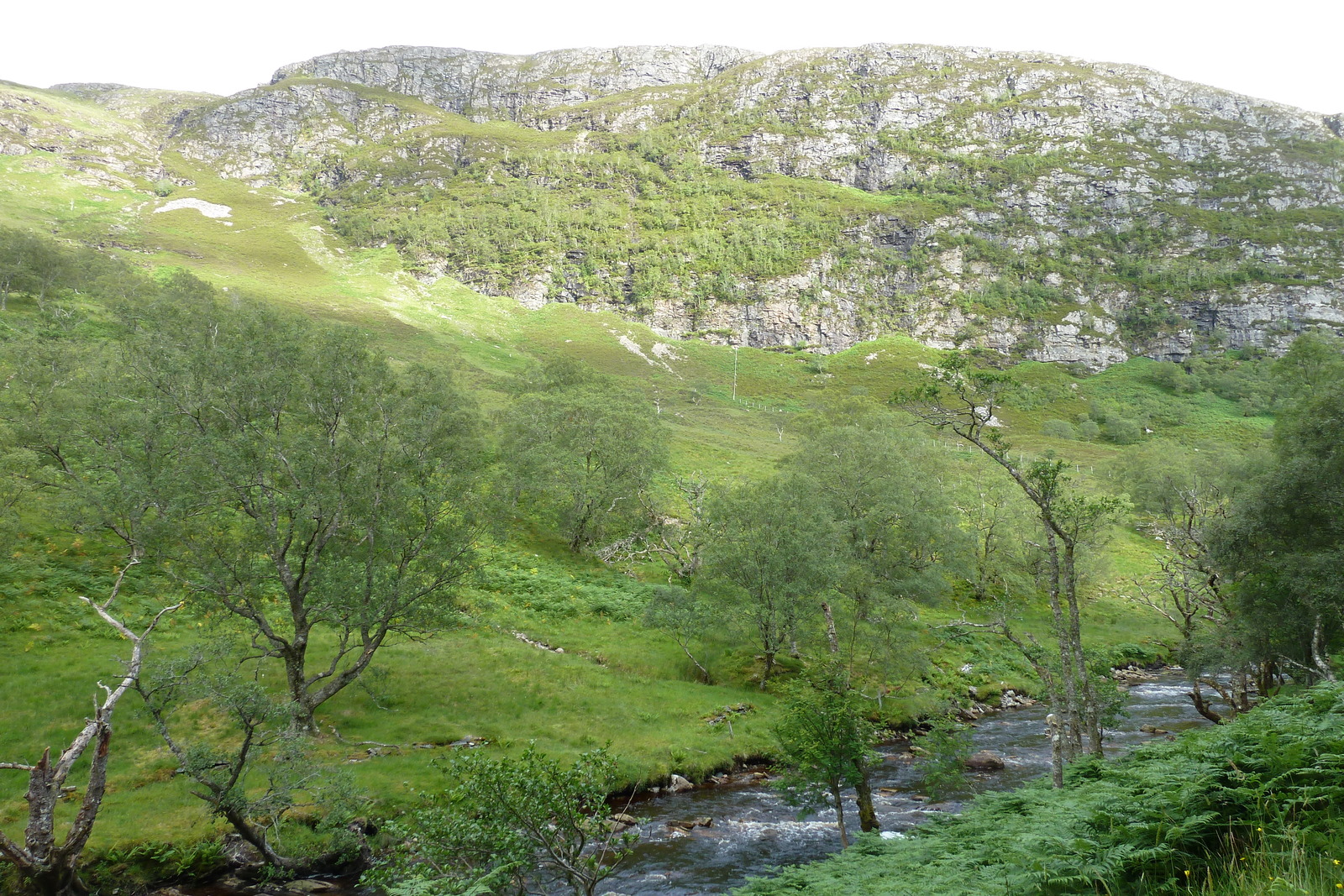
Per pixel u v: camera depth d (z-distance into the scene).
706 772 29.48
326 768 20.19
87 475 37.78
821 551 40.91
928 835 16.69
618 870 20.88
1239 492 38.41
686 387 197.88
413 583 28.88
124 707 26.88
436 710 31.50
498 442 64.75
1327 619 28.62
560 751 28.86
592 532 59.25
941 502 57.34
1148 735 34.16
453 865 13.59
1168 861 9.24
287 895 18.83
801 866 16.05
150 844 19.47
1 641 29.59
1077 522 24.11
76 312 85.00
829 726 21.52
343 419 29.83
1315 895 6.96
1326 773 9.65
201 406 27.98
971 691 43.50
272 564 27.34
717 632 41.84
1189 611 39.78
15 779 22.05
